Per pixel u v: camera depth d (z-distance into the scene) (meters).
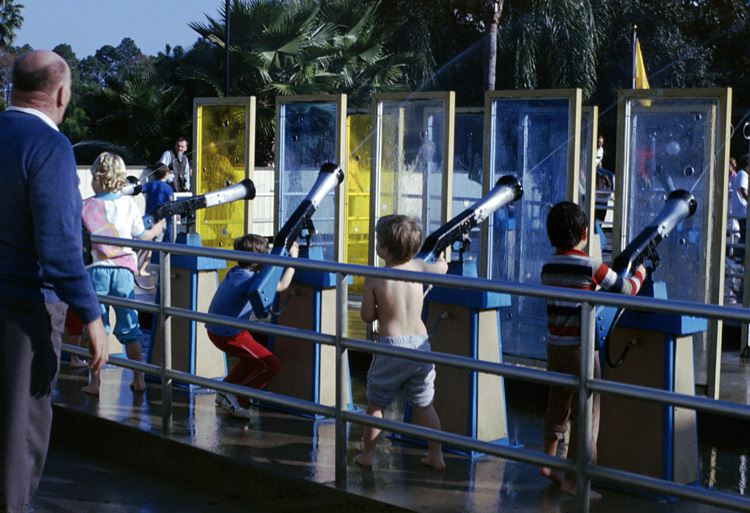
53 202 2.88
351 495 3.71
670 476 3.84
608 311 3.84
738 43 30.25
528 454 3.18
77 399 5.25
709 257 5.20
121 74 23.52
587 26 24.92
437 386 4.58
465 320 4.46
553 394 3.85
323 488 3.80
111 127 22.83
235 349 4.82
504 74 26.61
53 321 3.05
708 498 2.75
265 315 4.62
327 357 5.12
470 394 4.45
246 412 4.85
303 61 22.62
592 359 3.03
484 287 3.20
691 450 3.97
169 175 13.02
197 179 8.52
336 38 23.97
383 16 26.05
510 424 5.14
